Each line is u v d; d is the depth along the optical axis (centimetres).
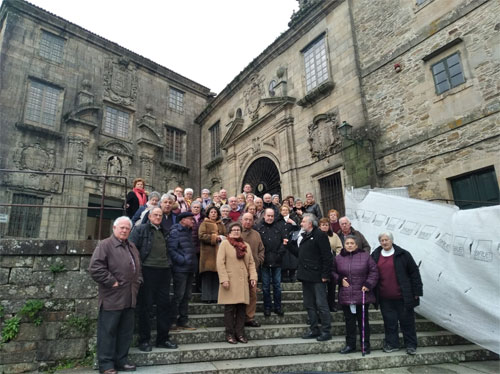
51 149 1270
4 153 1164
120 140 1484
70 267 439
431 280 518
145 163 1538
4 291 411
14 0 1284
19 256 425
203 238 514
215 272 525
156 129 1641
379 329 515
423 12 859
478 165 707
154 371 356
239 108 1533
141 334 401
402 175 848
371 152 907
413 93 855
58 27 1398
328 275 459
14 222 1138
